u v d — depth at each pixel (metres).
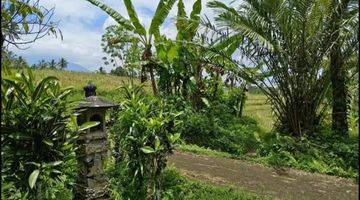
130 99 5.92
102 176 5.07
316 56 11.80
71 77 26.05
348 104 12.38
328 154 10.48
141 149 5.30
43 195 4.70
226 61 12.81
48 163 4.15
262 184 8.20
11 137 3.96
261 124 15.60
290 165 9.79
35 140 4.14
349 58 11.68
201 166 9.12
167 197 5.96
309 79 12.05
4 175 4.12
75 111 4.63
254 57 12.16
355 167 9.92
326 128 12.52
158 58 14.59
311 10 11.28
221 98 15.53
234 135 12.30
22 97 4.07
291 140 10.95
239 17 11.61
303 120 12.32
